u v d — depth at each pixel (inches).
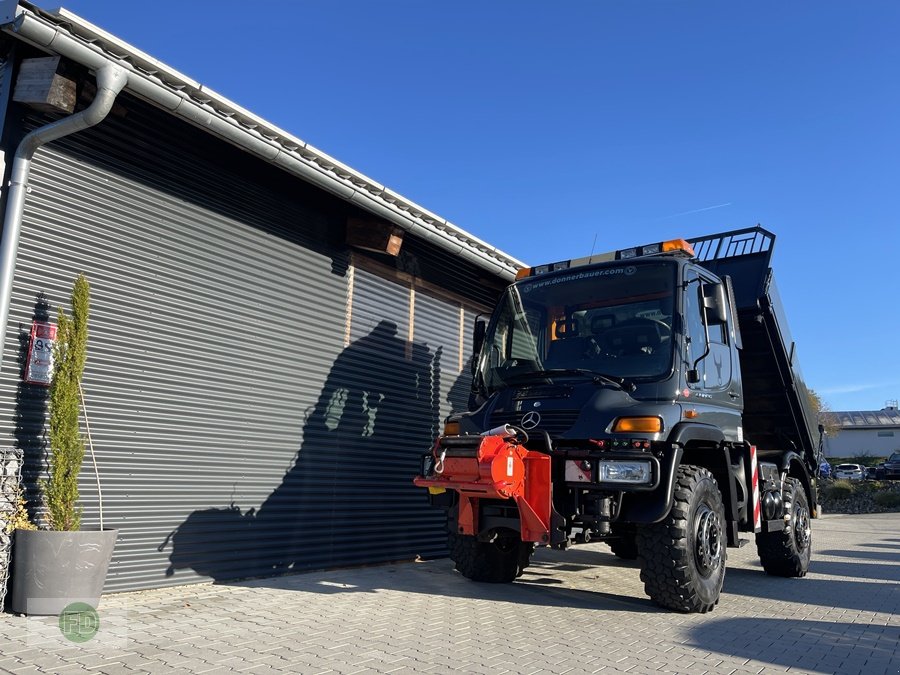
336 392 323.6
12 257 204.5
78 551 196.5
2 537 193.5
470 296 422.6
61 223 224.5
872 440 2522.1
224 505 268.2
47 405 218.8
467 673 159.2
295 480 298.5
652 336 249.8
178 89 228.5
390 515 347.3
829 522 766.5
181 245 261.0
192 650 170.1
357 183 295.3
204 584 257.3
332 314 325.7
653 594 227.5
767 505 300.8
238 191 285.1
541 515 224.2
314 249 319.0
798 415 360.5
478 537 252.5
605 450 225.0
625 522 231.6
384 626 203.3
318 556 305.6
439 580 291.9
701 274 276.4
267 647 175.9
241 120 247.9
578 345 263.3
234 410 275.4
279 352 297.0
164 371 251.3
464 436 236.1
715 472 263.1
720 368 276.2
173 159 260.5
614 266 270.8
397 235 334.6
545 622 214.8
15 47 215.5
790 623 221.5
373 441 342.3
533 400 246.8
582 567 350.3
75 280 226.4
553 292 279.6
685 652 181.9
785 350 339.3
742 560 393.7
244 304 283.4
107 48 210.5
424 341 383.2
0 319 200.2
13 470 198.4
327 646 179.0
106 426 231.9
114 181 240.5
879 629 216.5
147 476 243.0
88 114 206.2
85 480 225.3
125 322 240.1
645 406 228.5
